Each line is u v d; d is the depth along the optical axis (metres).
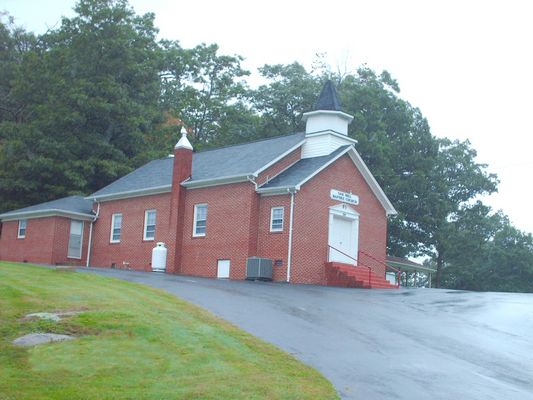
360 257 34.38
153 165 42.44
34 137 48.78
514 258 74.69
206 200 33.88
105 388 9.67
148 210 37.06
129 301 16.66
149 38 57.78
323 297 22.61
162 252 34.38
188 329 13.83
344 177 34.00
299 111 57.41
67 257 39.56
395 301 22.97
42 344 11.86
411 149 55.09
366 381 11.52
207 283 24.84
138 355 11.54
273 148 35.25
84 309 14.88
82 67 50.78
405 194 53.50
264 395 9.88
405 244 57.41
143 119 51.53
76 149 49.09
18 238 41.66
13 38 63.16
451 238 58.53
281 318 17.08
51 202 42.78
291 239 30.52
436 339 15.92
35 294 16.38
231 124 59.59
